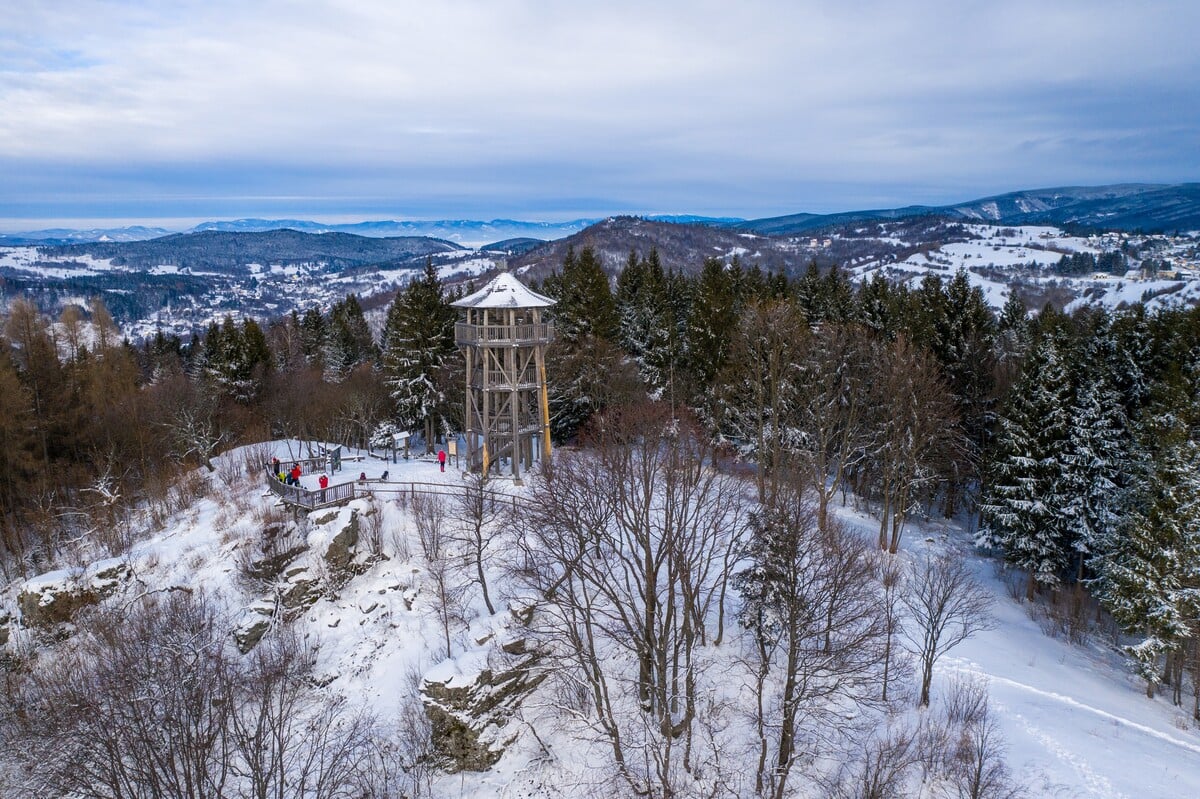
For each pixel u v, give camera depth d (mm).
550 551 33625
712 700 29656
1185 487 34219
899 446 43656
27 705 30438
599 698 27406
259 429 61438
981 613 36625
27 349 52469
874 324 59312
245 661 32406
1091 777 25578
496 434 45219
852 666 27922
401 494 41594
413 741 28875
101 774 22141
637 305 64812
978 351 50000
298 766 26625
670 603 27172
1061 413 39875
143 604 35438
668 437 36875
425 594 35531
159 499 48125
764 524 29984
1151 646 33406
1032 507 39438
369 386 62094
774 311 47000
